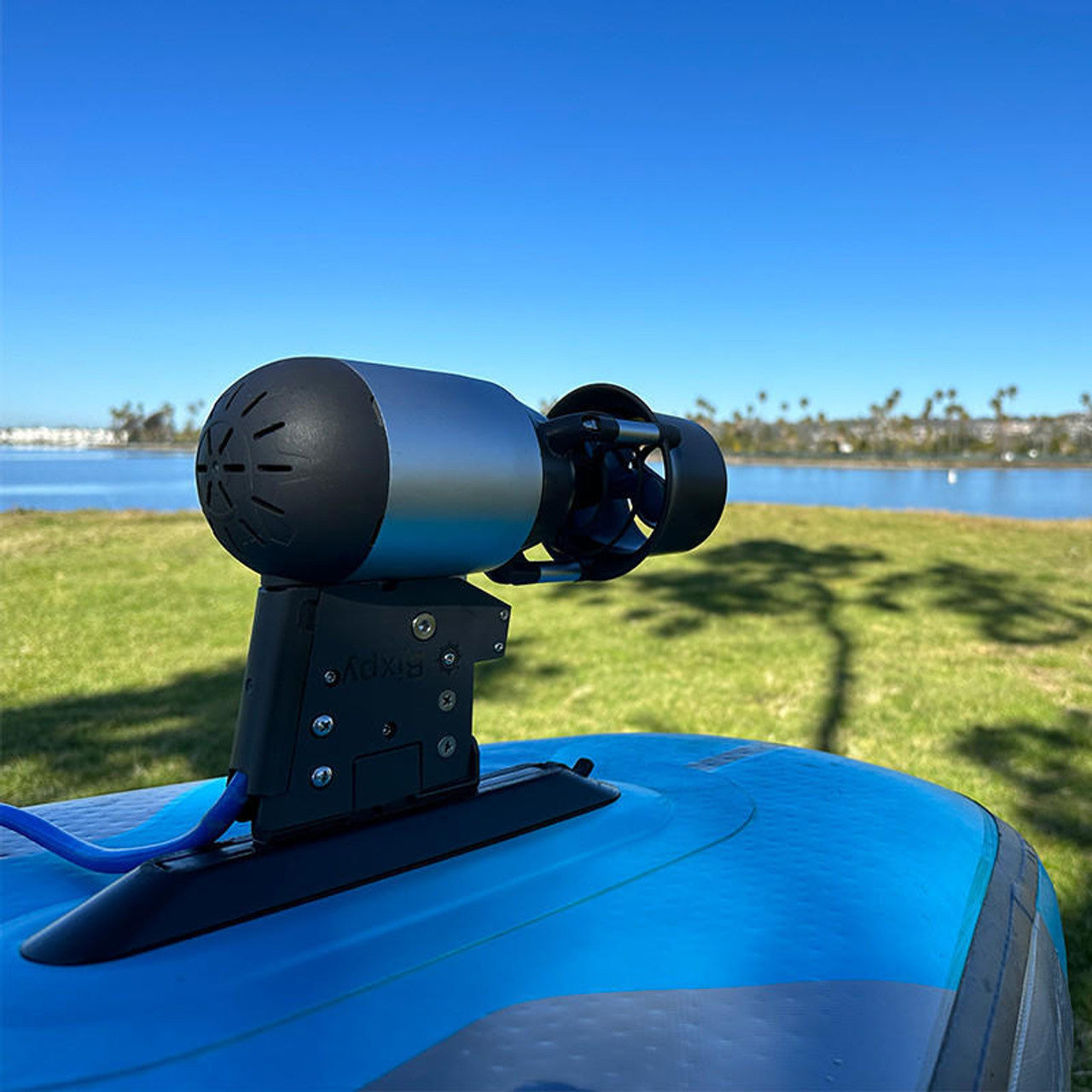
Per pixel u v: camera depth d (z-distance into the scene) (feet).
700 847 2.88
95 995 1.92
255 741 2.39
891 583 29.94
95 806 3.33
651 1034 1.96
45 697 16.42
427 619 2.71
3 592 27.71
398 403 2.45
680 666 18.66
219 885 2.22
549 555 3.34
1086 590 28.71
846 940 2.37
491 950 2.21
